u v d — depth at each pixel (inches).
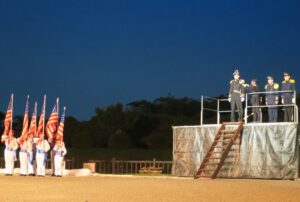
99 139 2078.0
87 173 1331.2
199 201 619.8
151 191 721.6
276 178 1107.3
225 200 627.5
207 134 1206.9
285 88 1135.6
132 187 779.4
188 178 1125.7
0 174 1285.7
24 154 1219.9
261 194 687.7
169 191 720.3
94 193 705.0
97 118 2233.0
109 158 1818.4
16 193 715.4
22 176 1175.6
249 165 1139.9
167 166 1598.2
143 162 1579.7
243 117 1270.9
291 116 1137.4
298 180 1072.2
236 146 1158.3
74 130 2172.7
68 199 642.8
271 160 1118.4
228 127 1171.3
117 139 1945.1
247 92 1184.8
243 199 636.7
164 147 2033.7
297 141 1099.3
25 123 1240.2
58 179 1020.5
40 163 1202.0
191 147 1230.9
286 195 679.7
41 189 768.3
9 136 1232.2
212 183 850.1
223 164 1168.2
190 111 2628.0
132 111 2300.7
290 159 1097.4
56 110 1233.4
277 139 1115.3
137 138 2233.0
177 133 1261.1
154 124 2276.1
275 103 1151.0
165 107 2628.0
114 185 818.2
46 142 1210.6
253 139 1142.3
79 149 1855.3
